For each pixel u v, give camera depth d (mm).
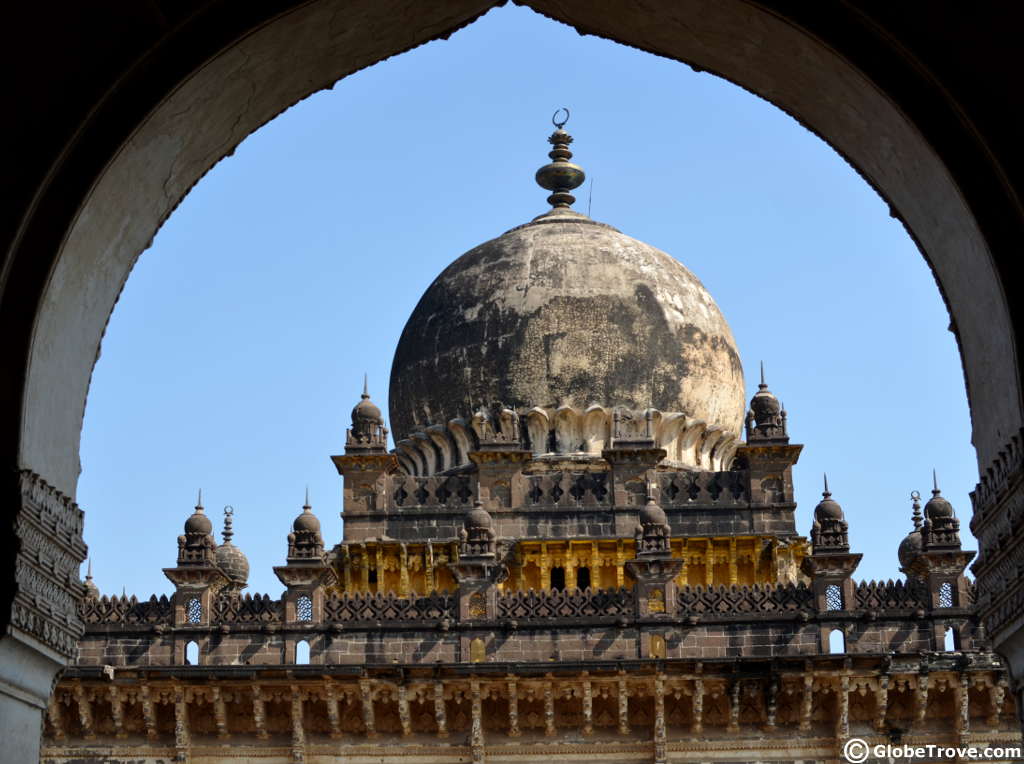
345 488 43594
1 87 13234
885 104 13727
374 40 15250
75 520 14430
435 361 46469
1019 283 13141
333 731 36406
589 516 42719
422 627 37000
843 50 13562
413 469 47375
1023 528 13156
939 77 13297
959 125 13359
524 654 36719
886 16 13391
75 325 14227
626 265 46844
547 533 42594
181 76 13398
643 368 45406
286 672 35875
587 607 37125
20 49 13242
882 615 36594
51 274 13242
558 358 45312
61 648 14016
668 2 14891
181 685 36156
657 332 45812
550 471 44375
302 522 38031
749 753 35875
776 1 13703
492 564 37469
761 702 35844
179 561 37688
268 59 14320
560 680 35875
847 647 36438
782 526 42938
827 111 15180
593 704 36094
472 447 45031
